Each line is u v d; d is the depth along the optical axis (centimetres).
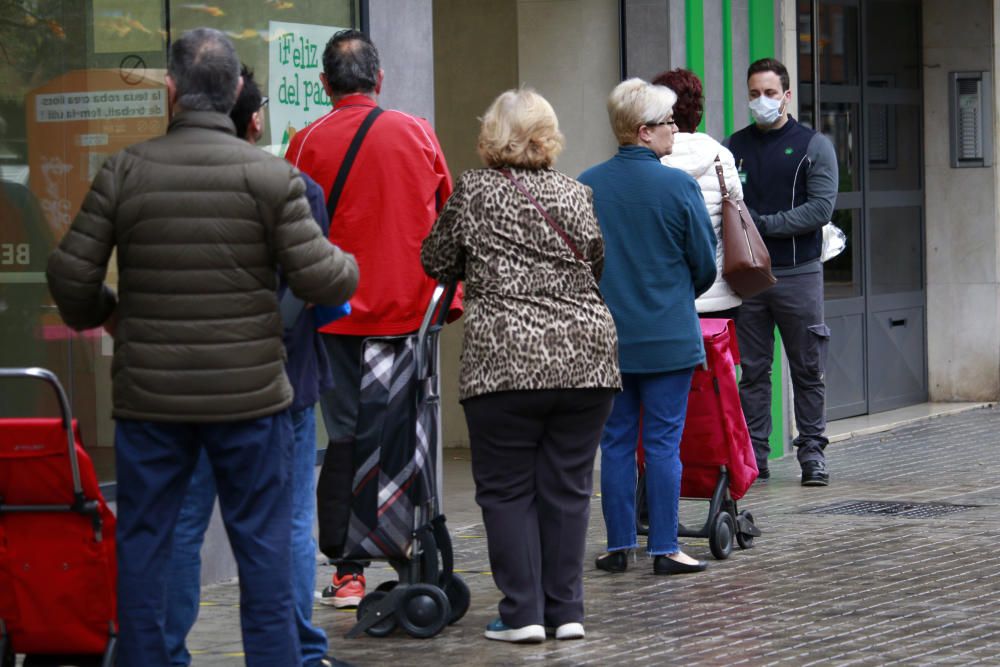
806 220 1242
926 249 1817
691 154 1038
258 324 593
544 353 730
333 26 1030
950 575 898
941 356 1814
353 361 820
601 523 1102
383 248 809
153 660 602
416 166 812
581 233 747
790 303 1259
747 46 1450
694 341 888
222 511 610
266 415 595
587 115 1353
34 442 593
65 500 604
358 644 762
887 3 1741
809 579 895
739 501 1194
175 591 665
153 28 908
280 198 590
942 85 1797
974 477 1300
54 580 609
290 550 609
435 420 773
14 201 842
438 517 783
